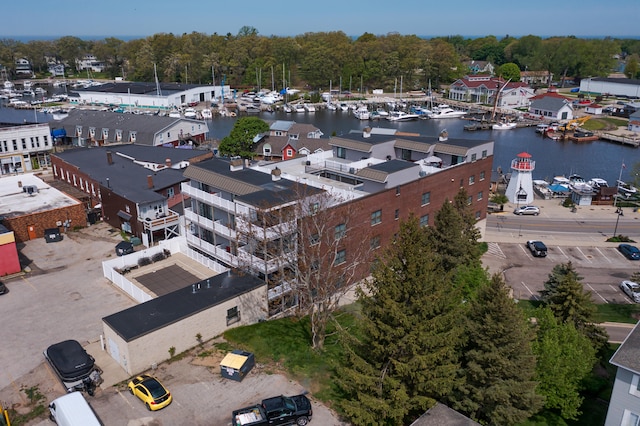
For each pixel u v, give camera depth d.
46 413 31.80
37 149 95.56
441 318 29.47
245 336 40.03
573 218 78.69
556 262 62.84
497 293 30.84
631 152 132.75
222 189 49.50
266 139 113.12
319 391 33.91
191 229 56.34
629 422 30.67
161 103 175.75
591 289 56.09
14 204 64.06
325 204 43.34
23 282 49.88
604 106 182.50
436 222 48.91
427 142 65.38
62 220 62.81
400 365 28.53
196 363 36.72
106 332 37.12
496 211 81.62
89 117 119.50
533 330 35.94
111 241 60.53
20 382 34.88
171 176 70.75
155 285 48.41
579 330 41.00
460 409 30.95
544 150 134.50
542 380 34.38
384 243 53.88
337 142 66.19
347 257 49.44
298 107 188.62
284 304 45.62
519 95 194.25
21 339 40.03
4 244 50.50
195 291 41.19
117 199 62.69
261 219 41.09
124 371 35.81
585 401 38.09
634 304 52.69
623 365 29.83
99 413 31.52
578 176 104.31
